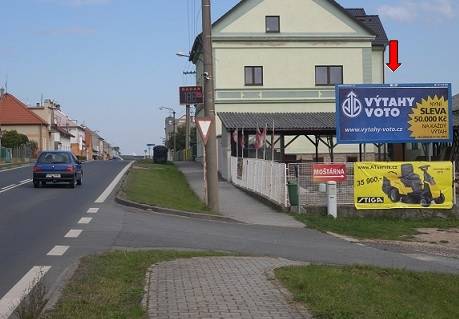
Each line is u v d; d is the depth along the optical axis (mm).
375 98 22047
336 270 9695
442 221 19375
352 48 42500
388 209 19750
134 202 19672
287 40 41969
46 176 25734
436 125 22172
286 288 7918
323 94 42125
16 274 9211
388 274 9945
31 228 14414
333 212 19328
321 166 19766
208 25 19125
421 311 7594
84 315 6434
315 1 42375
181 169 41250
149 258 10445
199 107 48062
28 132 87562
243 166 27375
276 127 34250
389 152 40625
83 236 13367
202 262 10164
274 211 20141
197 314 6539
